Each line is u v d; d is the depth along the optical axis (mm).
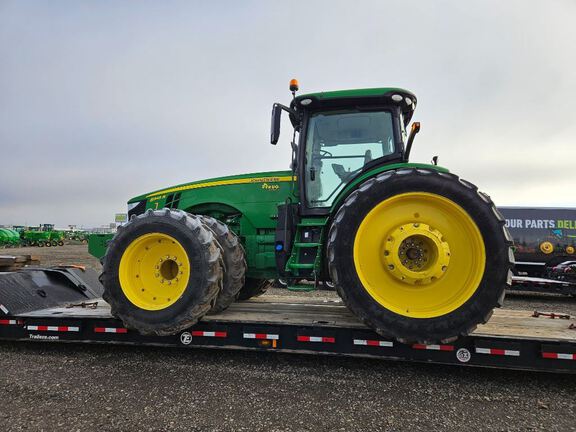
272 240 4105
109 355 3600
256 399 2666
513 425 2365
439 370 3227
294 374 3131
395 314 2967
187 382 2957
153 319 3314
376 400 2676
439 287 3074
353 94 3787
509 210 10297
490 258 2893
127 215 5016
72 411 2482
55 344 3969
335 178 3902
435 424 2359
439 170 3350
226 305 3828
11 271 4727
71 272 4902
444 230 3127
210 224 3766
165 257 3508
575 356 2836
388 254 3100
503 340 2936
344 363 3383
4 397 2695
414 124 3404
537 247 10008
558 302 8500
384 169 3461
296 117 4055
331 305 4391
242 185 4297
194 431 2248
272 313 3830
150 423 2330
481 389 2879
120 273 3447
